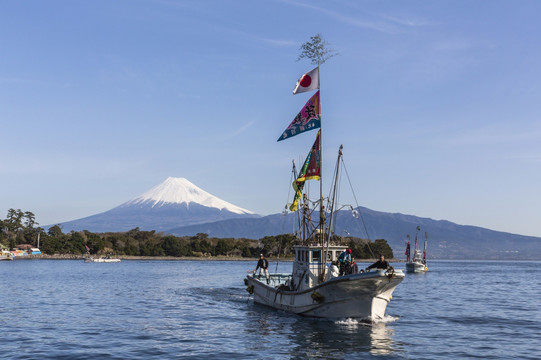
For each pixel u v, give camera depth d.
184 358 25.50
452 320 39.72
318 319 37.56
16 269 140.50
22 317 39.72
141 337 31.31
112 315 41.56
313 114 39.06
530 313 44.91
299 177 41.12
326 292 34.88
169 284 82.75
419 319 40.03
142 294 62.47
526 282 104.25
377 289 33.12
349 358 25.58
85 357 25.59
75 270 136.38
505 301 56.53
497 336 32.19
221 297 59.41
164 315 41.84
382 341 29.70
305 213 42.09
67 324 36.34
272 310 45.00
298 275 41.44
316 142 39.41
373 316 34.84
